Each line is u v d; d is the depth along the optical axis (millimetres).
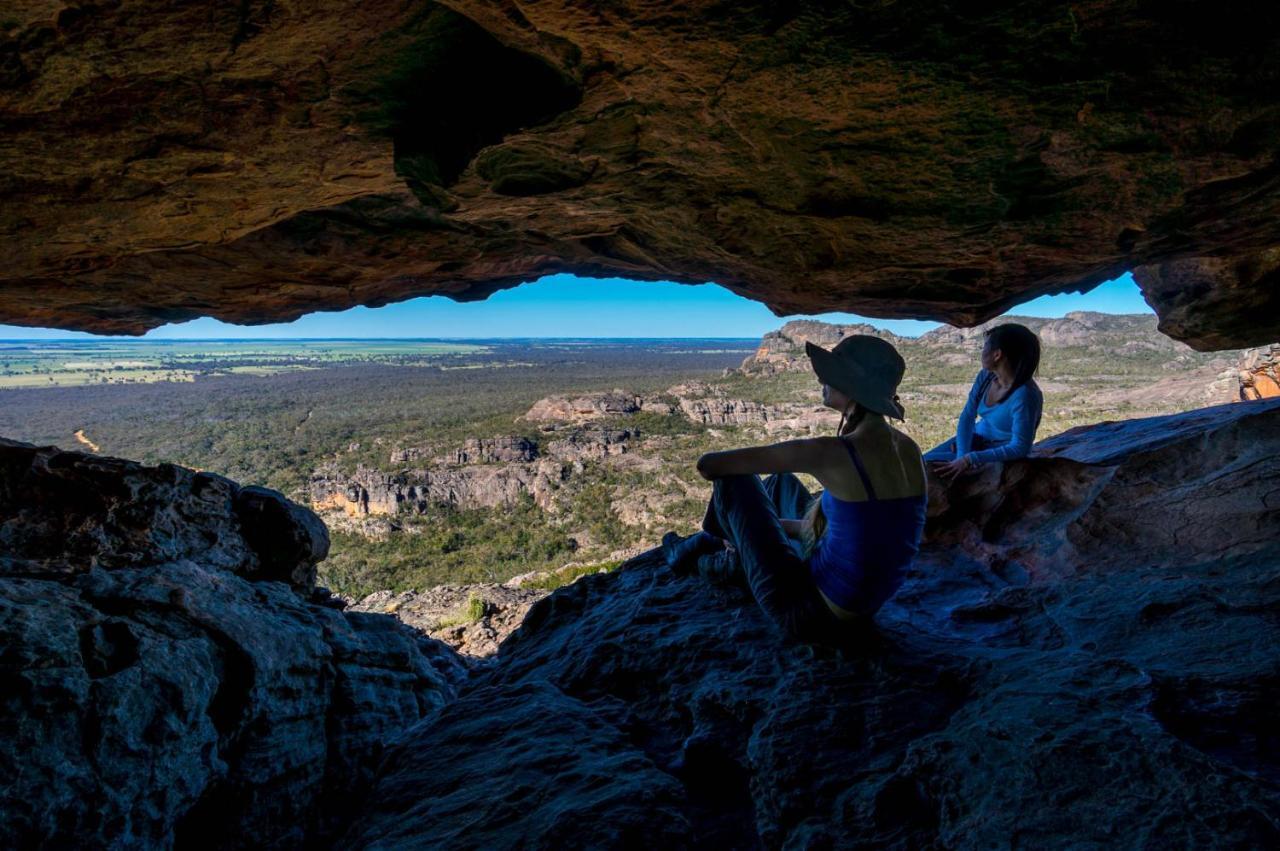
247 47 3051
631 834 1877
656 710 2588
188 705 2314
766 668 2467
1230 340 8758
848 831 1708
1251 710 1792
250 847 2535
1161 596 2432
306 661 3057
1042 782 1611
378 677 3549
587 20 2711
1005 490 3473
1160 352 188000
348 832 2322
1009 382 3393
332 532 85438
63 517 4770
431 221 6844
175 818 2217
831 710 2133
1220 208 3979
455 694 3998
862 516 2135
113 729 2061
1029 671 2104
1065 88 3031
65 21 2756
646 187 4730
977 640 2531
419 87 3496
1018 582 2936
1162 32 2740
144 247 5195
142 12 2754
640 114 3635
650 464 106188
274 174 4199
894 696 2158
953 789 1680
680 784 2119
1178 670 2014
